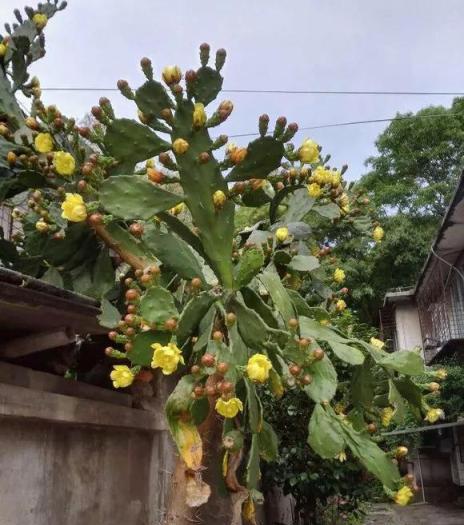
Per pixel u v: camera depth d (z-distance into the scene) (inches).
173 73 94.8
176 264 97.7
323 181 115.5
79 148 112.0
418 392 118.6
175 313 89.0
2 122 138.1
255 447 91.4
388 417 124.3
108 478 144.9
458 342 494.0
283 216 134.9
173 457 171.6
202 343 88.9
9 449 113.4
